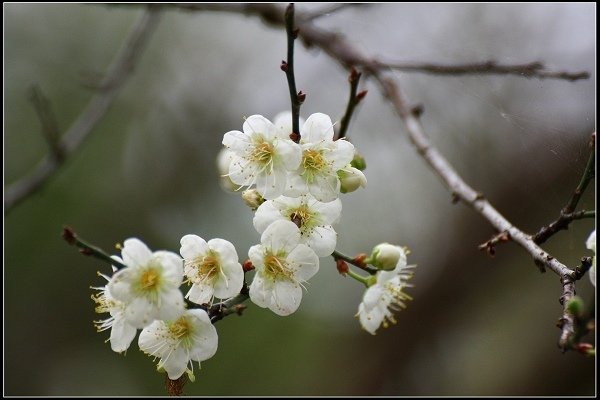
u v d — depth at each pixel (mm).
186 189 8391
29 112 8016
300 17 5312
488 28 6355
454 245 7754
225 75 8617
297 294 2977
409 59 6367
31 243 7766
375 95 7602
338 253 3275
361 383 7996
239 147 3047
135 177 8266
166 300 2760
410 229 7945
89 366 8031
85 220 7906
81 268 7930
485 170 7195
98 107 5191
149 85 8617
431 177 7883
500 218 3479
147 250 2795
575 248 6406
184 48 8781
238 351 8109
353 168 3092
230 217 8148
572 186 6191
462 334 7965
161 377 8016
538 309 7648
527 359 7500
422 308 7918
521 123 4672
